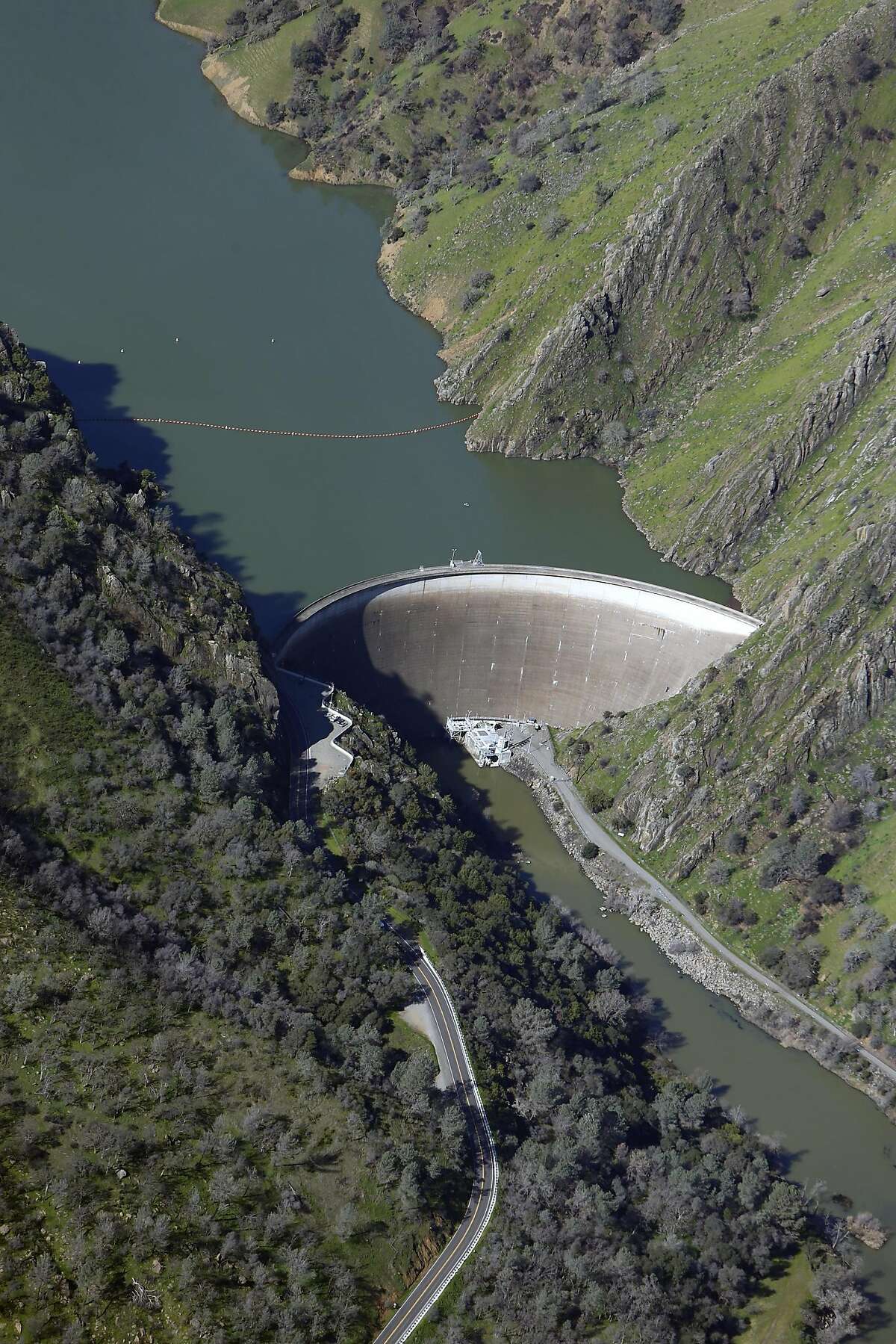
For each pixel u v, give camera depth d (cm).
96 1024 16925
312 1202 16038
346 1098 16975
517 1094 18275
